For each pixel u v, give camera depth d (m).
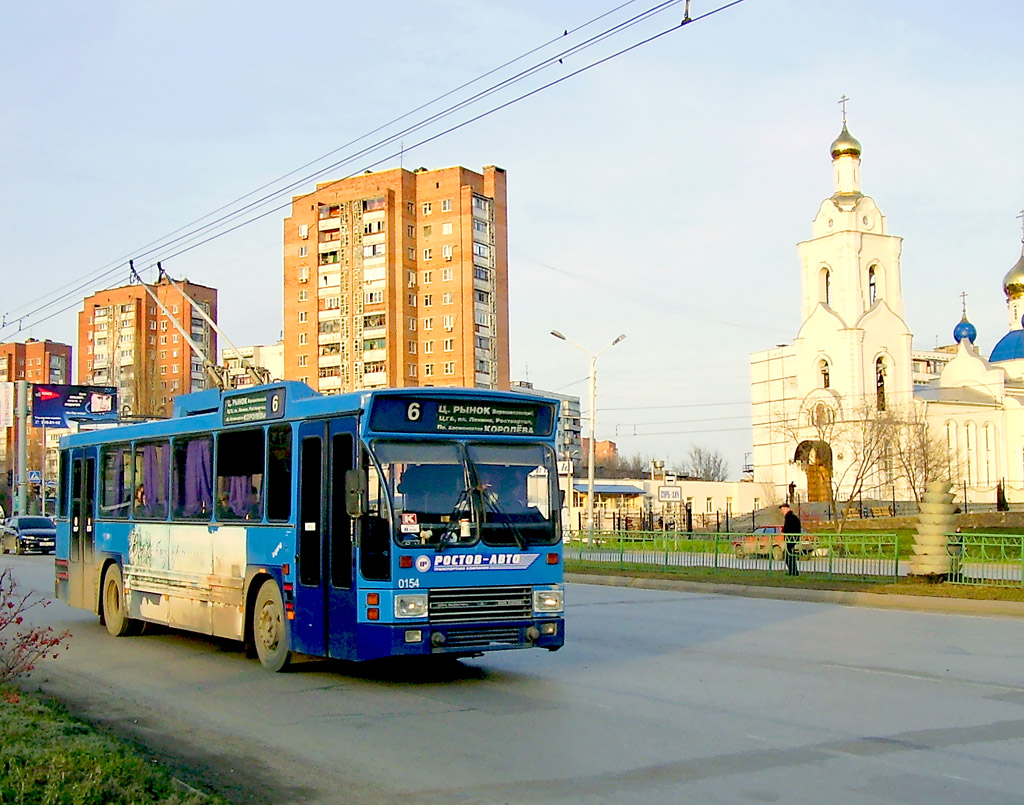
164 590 15.59
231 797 7.22
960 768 7.77
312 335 89.88
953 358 83.88
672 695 10.99
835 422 72.81
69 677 12.77
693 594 25.56
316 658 13.23
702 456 150.50
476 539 11.43
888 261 78.00
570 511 57.34
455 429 11.68
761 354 85.31
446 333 86.19
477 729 9.41
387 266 86.25
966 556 23.61
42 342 139.00
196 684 12.14
